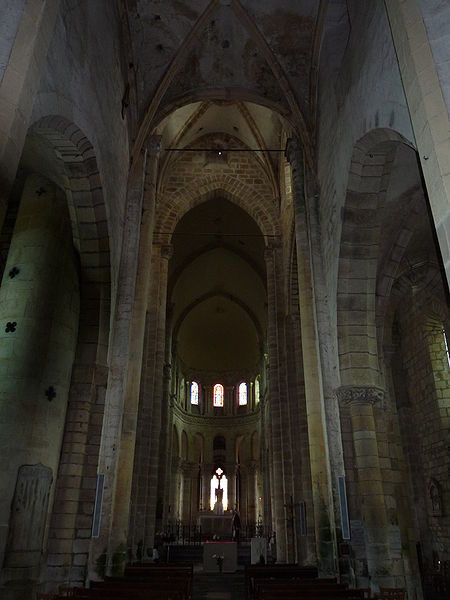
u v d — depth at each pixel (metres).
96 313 11.73
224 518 33.03
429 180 5.84
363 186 11.04
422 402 17.75
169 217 23.66
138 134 15.03
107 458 11.77
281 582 10.73
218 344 41.28
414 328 18.28
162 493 26.27
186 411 39.44
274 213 23.86
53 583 9.78
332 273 12.48
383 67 8.74
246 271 33.78
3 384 9.91
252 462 37.94
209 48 15.77
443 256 5.50
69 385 11.12
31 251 11.05
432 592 13.83
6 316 10.52
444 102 5.91
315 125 14.93
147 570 12.49
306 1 14.09
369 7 9.55
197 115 22.95
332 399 12.16
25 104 6.03
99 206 10.99
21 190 12.55
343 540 11.24
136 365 14.06
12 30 6.12
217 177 24.28
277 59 15.35
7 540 9.09
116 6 12.34
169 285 31.20
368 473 10.68
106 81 11.23
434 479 16.73
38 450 9.89
